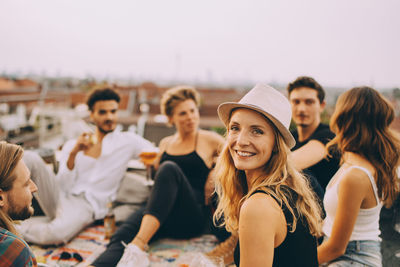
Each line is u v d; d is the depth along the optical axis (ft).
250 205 2.97
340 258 4.74
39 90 32.81
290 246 3.00
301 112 7.27
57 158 10.66
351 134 4.75
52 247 7.29
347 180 4.37
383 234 6.49
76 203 8.05
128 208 8.40
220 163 4.19
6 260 2.72
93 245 7.43
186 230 7.57
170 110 8.33
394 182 4.72
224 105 3.60
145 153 8.48
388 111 4.54
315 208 3.43
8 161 3.16
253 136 3.35
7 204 3.22
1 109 20.35
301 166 6.52
